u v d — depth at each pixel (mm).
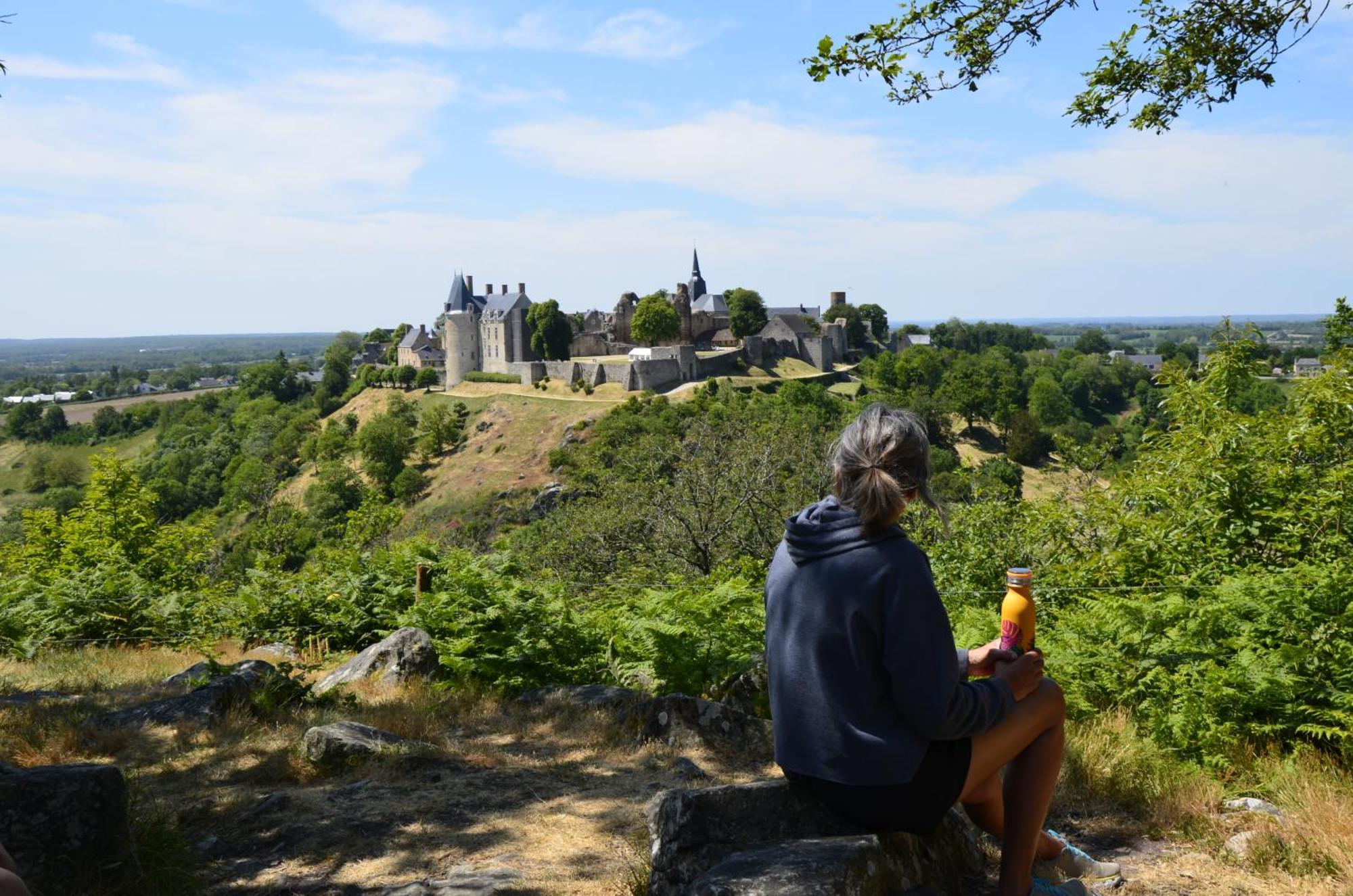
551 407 119625
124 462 21734
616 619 8938
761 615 8094
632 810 4652
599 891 3688
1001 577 10234
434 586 11469
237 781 5328
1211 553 8297
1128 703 6109
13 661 10891
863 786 2566
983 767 2717
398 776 5270
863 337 178000
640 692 6844
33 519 20250
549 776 5258
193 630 12969
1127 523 8812
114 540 20703
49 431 175625
